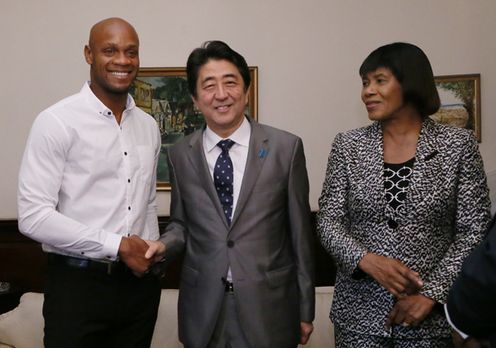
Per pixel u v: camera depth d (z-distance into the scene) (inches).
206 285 67.1
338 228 65.9
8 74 128.4
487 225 61.5
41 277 123.9
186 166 70.9
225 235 66.9
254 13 127.0
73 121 68.7
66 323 67.8
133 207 72.1
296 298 70.1
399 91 63.7
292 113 127.5
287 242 71.2
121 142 71.9
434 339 62.1
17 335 100.3
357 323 64.3
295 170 69.7
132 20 128.0
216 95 66.6
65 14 127.6
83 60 128.0
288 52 127.0
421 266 61.9
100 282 69.0
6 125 129.0
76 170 69.1
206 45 69.3
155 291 75.3
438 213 62.0
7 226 123.2
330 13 126.0
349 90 126.3
